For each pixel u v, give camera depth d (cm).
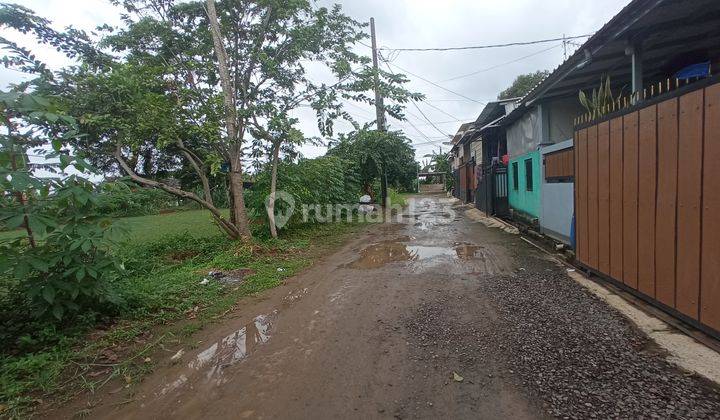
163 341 372
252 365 316
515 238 870
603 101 573
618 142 425
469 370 285
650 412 224
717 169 283
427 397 255
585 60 541
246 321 421
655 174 358
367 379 283
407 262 667
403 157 2055
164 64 780
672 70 666
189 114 712
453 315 396
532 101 834
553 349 307
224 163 884
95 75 634
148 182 713
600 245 473
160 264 735
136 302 460
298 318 422
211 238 941
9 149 345
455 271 580
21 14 602
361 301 464
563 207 723
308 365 310
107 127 654
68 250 358
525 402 242
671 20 448
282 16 843
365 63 917
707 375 256
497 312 396
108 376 308
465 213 1571
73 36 687
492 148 1633
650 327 333
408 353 319
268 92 920
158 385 292
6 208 335
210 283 569
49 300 346
